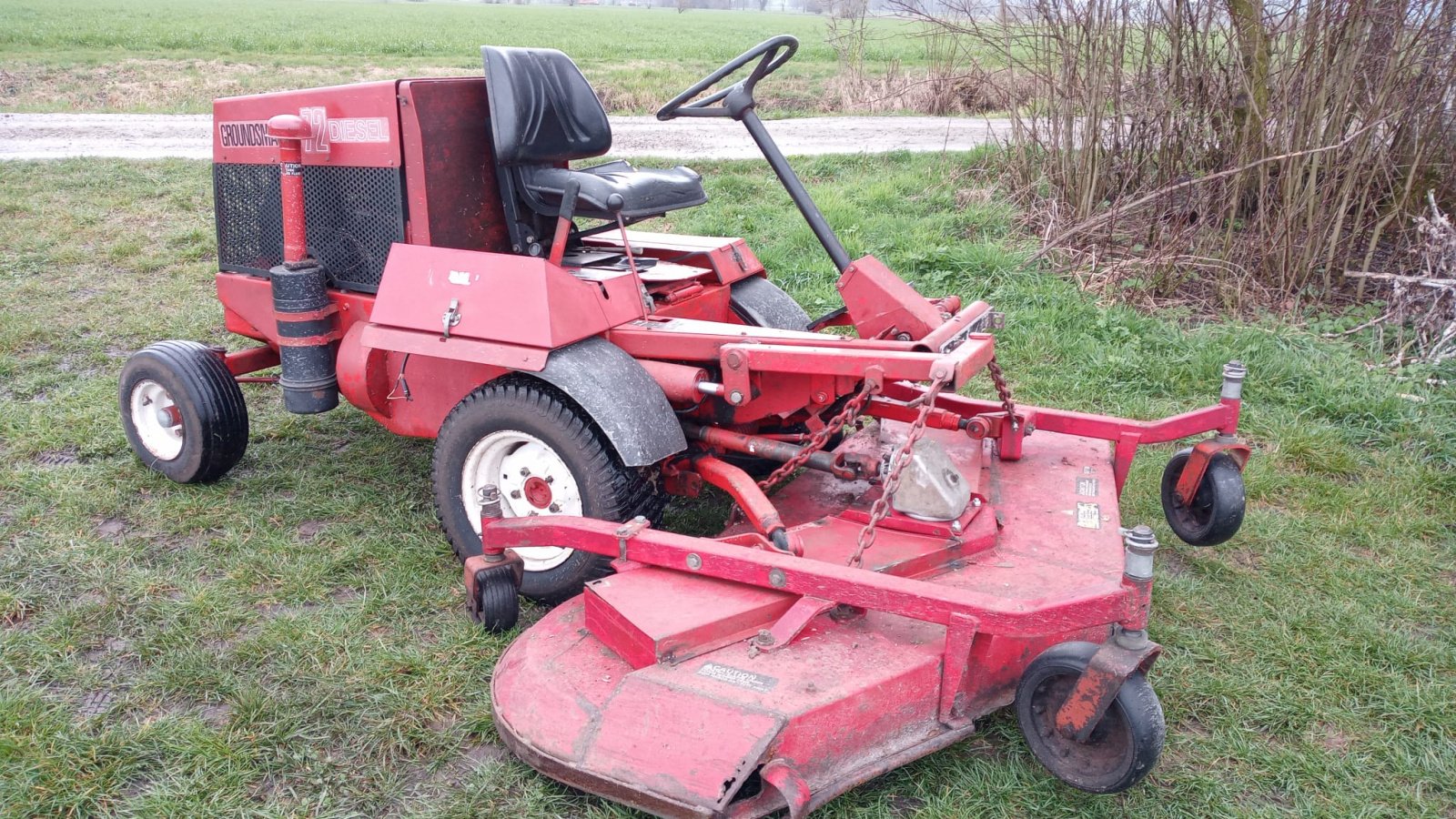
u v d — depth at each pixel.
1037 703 2.73
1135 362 6.07
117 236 8.80
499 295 3.59
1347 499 4.60
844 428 4.98
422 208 3.93
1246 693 3.27
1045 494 3.73
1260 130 6.93
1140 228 7.84
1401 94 6.70
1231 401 3.94
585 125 4.12
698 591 3.01
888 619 3.02
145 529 4.25
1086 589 2.66
